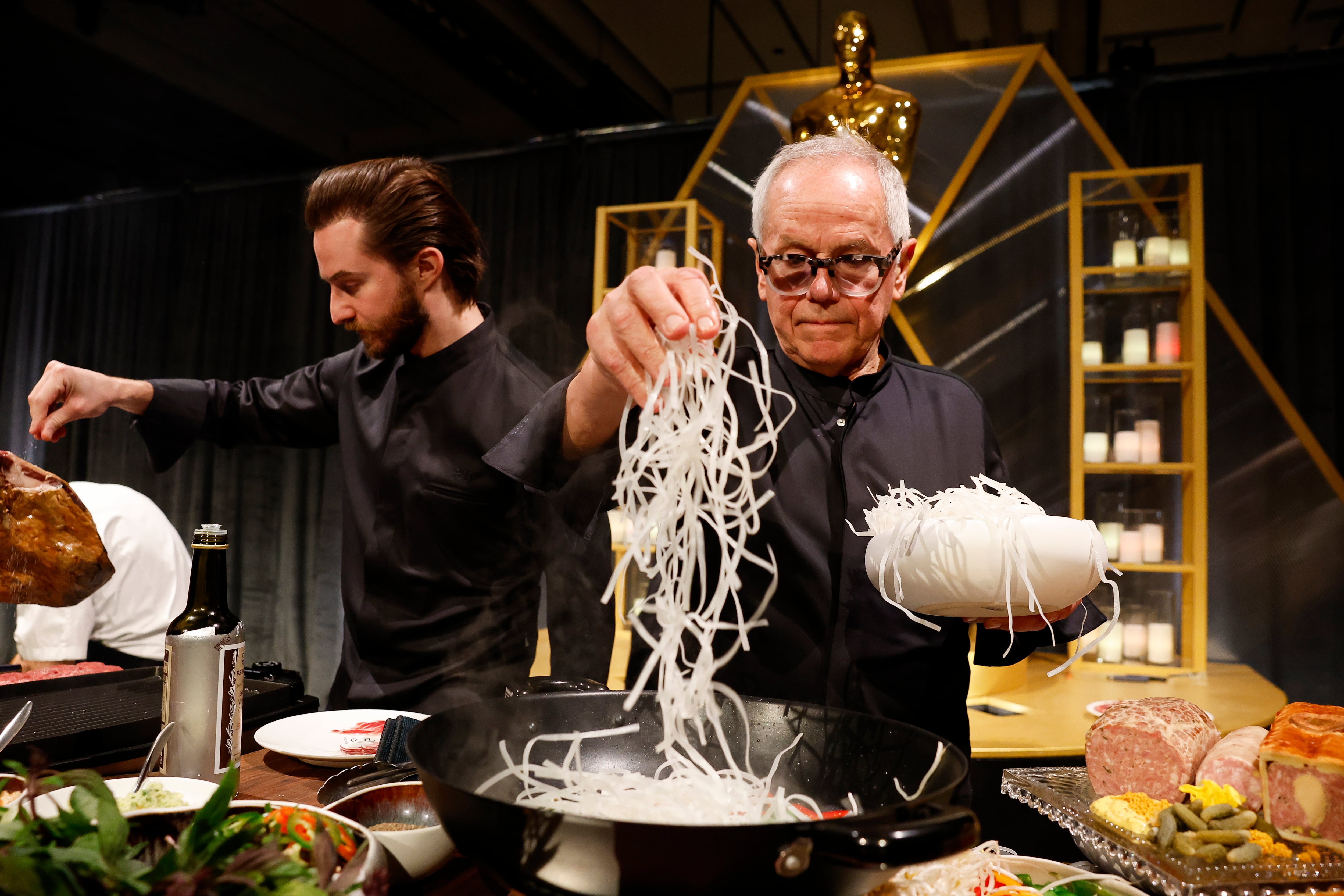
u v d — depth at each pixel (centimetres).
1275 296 373
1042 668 312
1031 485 351
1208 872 84
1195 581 300
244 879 48
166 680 91
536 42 480
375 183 150
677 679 77
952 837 49
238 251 548
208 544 94
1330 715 107
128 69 473
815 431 131
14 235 598
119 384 165
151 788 80
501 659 157
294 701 128
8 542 107
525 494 154
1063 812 106
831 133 259
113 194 575
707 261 83
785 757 79
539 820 52
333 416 182
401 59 488
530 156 476
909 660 124
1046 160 346
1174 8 428
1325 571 360
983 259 354
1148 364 309
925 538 91
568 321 461
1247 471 371
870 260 122
